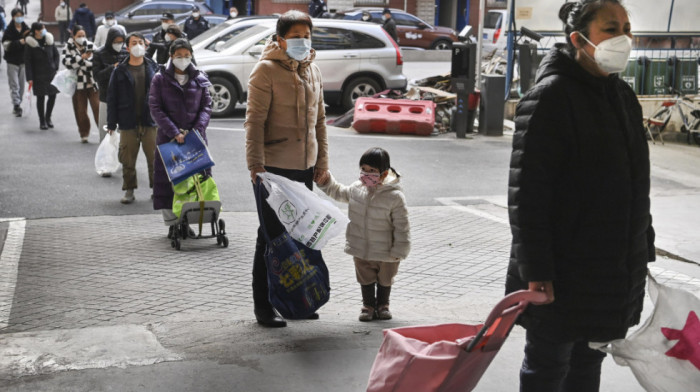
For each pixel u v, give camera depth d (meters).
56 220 13.82
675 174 19.36
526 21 26.31
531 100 5.08
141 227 13.55
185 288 10.25
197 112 12.66
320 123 8.75
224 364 7.16
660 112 24.64
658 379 5.07
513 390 6.81
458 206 15.53
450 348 4.68
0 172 17.50
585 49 5.09
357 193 8.69
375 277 8.91
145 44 14.69
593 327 5.14
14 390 6.54
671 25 27.20
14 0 66.81
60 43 51.75
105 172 17.08
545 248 4.95
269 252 7.93
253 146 8.04
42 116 23.12
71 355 7.37
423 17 61.50
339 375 6.98
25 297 9.66
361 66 27.97
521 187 5.00
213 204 12.22
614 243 5.07
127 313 9.15
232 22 28.12
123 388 6.61
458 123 23.55
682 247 12.56
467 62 23.09
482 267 11.55
